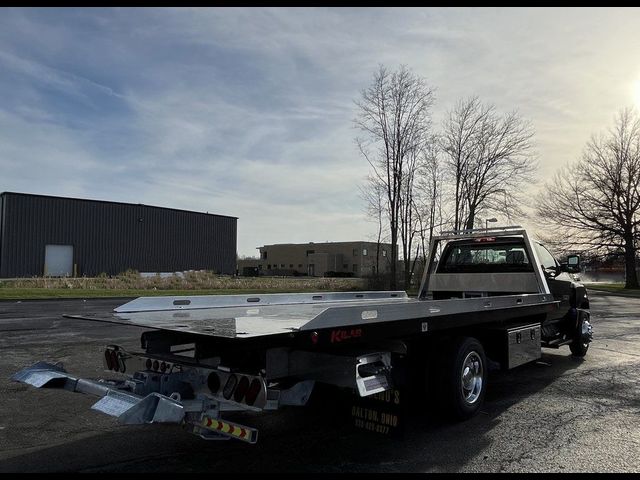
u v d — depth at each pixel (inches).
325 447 180.4
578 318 353.1
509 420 213.6
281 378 147.9
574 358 365.1
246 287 1296.8
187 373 159.9
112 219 1813.5
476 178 1366.9
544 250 337.4
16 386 268.2
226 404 146.3
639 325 591.2
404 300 355.6
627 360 356.8
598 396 255.4
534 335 264.7
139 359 181.2
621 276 2113.7
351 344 157.4
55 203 1681.8
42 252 1646.2
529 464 165.5
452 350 204.7
